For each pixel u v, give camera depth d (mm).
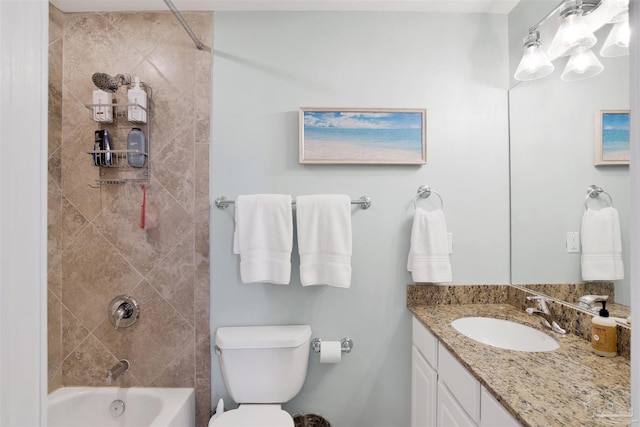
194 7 1692
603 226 1177
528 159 1601
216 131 1717
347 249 1595
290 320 1718
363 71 1740
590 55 1230
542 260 1494
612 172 1142
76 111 1715
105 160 1646
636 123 387
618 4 1115
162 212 1710
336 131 1707
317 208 1620
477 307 1682
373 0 1663
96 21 1718
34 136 345
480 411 1011
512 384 914
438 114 1752
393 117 1718
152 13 1719
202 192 1704
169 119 1710
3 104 317
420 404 1554
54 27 1676
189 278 1707
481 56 1755
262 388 1541
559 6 1378
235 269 1714
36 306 343
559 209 1393
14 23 330
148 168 1710
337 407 1729
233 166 1717
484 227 1751
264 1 1661
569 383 920
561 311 1359
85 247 1712
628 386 900
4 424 313
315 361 1725
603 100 1180
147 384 1708
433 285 1730
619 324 1103
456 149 1752
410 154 1717
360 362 1733
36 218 345
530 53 1459
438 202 1747
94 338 1717
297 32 1732
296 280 1720
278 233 1604
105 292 1714
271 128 1726
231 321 1706
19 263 328
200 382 1695
